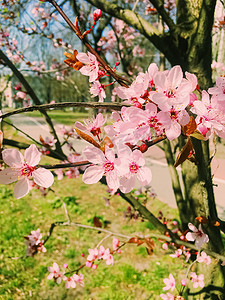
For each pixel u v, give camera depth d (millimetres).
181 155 658
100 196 5887
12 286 3275
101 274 3469
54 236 4281
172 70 622
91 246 4070
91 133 811
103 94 883
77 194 5965
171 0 3744
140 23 1695
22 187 637
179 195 2471
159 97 607
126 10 1729
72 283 1887
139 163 679
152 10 3207
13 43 4188
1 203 5352
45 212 5102
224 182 6258
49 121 2164
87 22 3547
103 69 855
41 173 644
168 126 635
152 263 3648
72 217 4945
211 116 681
